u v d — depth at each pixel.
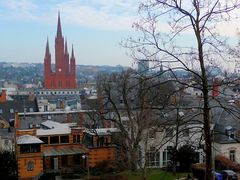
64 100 176.75
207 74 20.38
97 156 74.25
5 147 84.69
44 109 157.38
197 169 57.69
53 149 79.06
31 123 95.62
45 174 72.56
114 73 105.81
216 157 64.50
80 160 79.00
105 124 81.25
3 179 69.12
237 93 28.12
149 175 57.44
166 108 26.67
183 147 58.97
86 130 80.12
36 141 71.94
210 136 20.22
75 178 69.50
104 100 82.88
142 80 21.92
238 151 66.25
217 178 54.19
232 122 65.44
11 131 88.94
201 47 19.86
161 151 64.44
